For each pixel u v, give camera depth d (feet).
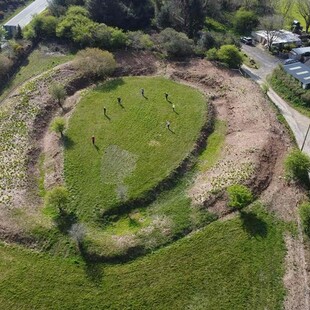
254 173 191.72
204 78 277.85
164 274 152.25
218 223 170.81
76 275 152.66
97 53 274.36
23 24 396.78
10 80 286.25
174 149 213.87
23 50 314.14
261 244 161.58
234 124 234.58
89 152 211.20
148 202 185.88
